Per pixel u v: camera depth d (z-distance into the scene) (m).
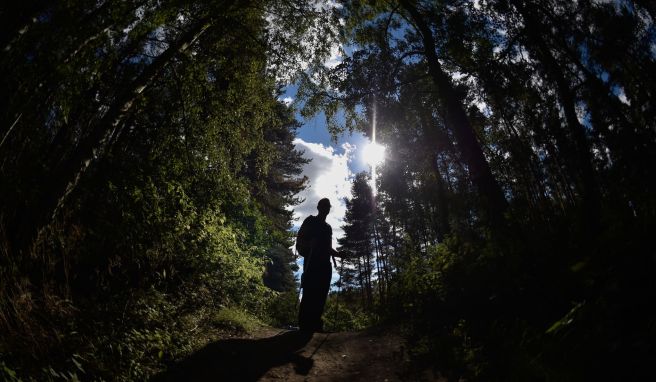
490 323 3.74
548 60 9.05
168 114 7.43
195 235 7.16
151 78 6.04
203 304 6.26
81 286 4.42
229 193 8.66
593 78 8.15
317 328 5.77
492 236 5.13
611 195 3.76
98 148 4.86
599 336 2.28
